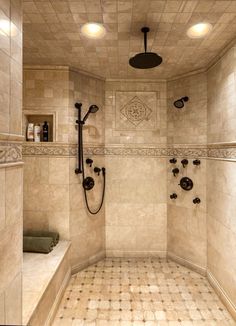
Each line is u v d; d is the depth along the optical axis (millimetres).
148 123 2781
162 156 2779
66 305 1956
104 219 2799
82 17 1569
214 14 1540
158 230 2811
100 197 2730
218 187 2127
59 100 2375
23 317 1334
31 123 2461
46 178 2393
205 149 2420
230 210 1891
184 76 2582
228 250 1925
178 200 2670
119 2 1419
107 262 2715
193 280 2344
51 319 1729
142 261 2746
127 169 2787
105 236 2811
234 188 1822
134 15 1545
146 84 2771
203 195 2436
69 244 2340
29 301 1482
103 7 1464
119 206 2801
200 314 1862
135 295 2096
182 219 2635
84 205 2559
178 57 2180
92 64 2352
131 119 2781
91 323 1752
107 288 2203
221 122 2072
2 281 1029
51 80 2369
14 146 1163
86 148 2576
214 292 2150
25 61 2277
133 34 1783
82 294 2109
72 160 2428
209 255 2336
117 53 2105
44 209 2396
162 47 1988
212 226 2264
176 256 2707
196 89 2488
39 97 2369
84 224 2561
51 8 1472
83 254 2557
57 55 2146
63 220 2398
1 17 1014
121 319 1797
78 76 2480
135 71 2539
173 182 2717
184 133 2598
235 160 1799
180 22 1629
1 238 1023
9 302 1096
